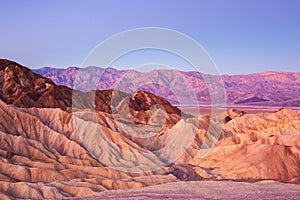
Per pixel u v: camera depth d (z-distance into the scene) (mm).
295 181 56812
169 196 44719
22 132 66688
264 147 66625
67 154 65375
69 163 60188
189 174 61969
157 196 44719
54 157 60719
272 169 61219
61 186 47469
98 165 61781
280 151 64500
